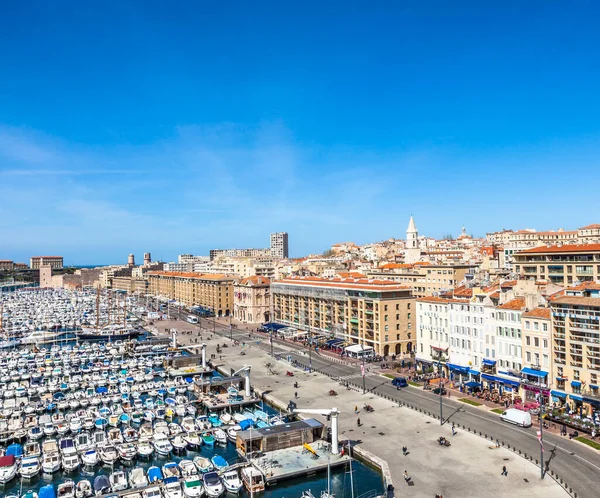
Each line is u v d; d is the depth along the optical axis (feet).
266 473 278.46
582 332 334.03
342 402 396.78
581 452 284.82
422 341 501.15
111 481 273.13
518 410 336.70
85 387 470.39
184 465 292.81
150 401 418.31
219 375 529.86
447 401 391.24
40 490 260.21
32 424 362.53
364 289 594.24
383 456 291.38
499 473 264.93
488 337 411.54
